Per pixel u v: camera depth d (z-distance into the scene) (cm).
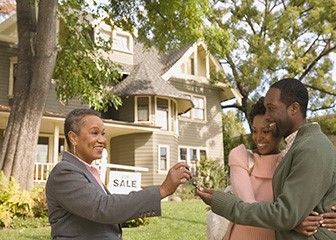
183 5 1577
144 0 1650
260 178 284
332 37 2497
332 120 2534
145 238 802
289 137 237
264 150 287
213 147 2533
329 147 217
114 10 1705
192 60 2573
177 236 829
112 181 848
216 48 1734
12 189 1056
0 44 1970
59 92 1593
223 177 2222
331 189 215
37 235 839
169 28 1664
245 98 2794
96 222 236
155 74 2281
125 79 2245
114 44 2305
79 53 1523
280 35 2473
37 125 1229
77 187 238
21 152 1191
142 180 2105
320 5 2475
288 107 233
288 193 209
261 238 274
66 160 258
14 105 1240
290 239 217
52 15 1255
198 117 2517
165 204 1447
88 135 262
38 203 1064
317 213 211
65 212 246
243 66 2395
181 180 234
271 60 2334
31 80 1247
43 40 1241
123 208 227
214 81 2492
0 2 2252
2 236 827
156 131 2142
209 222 294
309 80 2695
